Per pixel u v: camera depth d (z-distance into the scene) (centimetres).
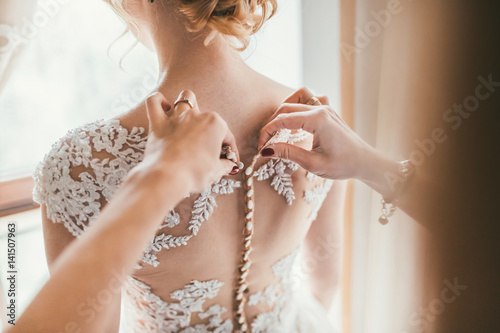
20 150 149
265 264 80
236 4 59
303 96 74
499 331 71
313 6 136
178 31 64
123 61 152
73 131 64
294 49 146
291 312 98
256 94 70
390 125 83
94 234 48
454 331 77
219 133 57
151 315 80
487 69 65
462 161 69
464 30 66
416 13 72
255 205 71
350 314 117
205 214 66
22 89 142
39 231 155
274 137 69
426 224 75
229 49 67
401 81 78
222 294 79
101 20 144
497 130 66
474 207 69
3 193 146
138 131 63
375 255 96
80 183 63
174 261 69
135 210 49
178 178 52
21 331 47
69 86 149
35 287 156
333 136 69
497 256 69
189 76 65
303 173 74
